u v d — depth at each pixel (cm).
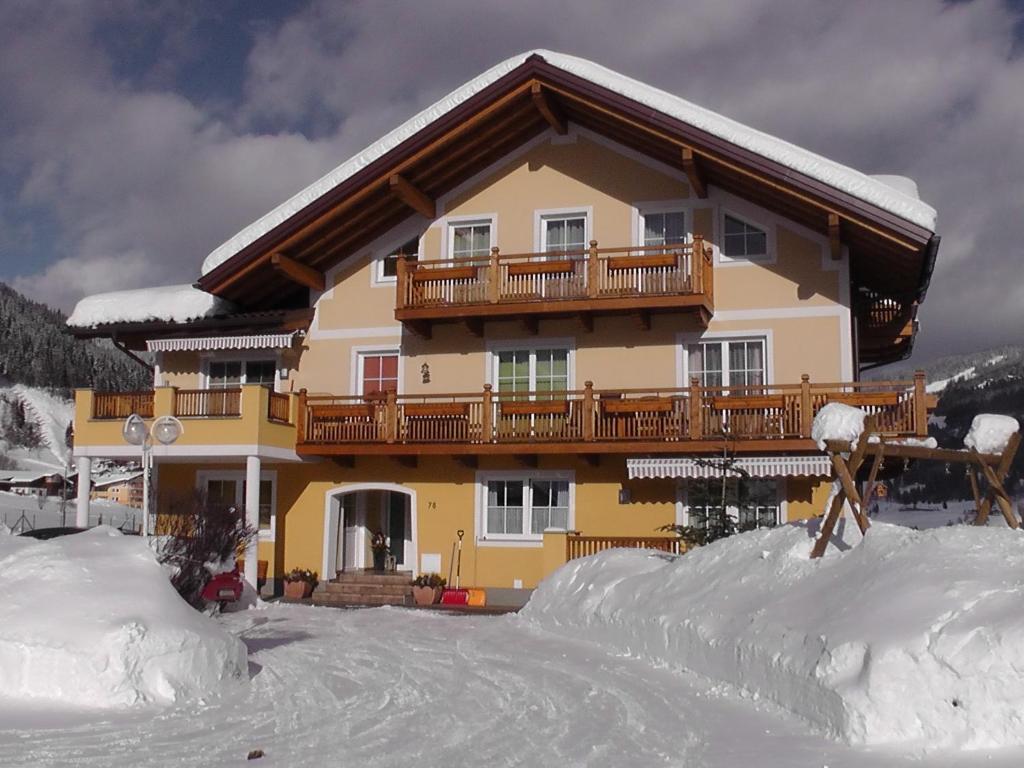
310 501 2409
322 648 1471
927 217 1917
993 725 725
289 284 2522
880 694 773
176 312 2462
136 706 1014
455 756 814
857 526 1088
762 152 2012
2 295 17250
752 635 1005
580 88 2145
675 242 2241
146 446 1722
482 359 2330
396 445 2250
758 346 2162
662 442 2067
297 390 2452
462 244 2394
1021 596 793
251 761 808
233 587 1934
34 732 909
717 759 767
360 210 2358
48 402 14775
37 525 4500
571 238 2328
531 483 2273
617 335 2238
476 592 2208
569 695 1055
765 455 2019
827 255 2127
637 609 1343
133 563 1216
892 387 1970
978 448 1138
